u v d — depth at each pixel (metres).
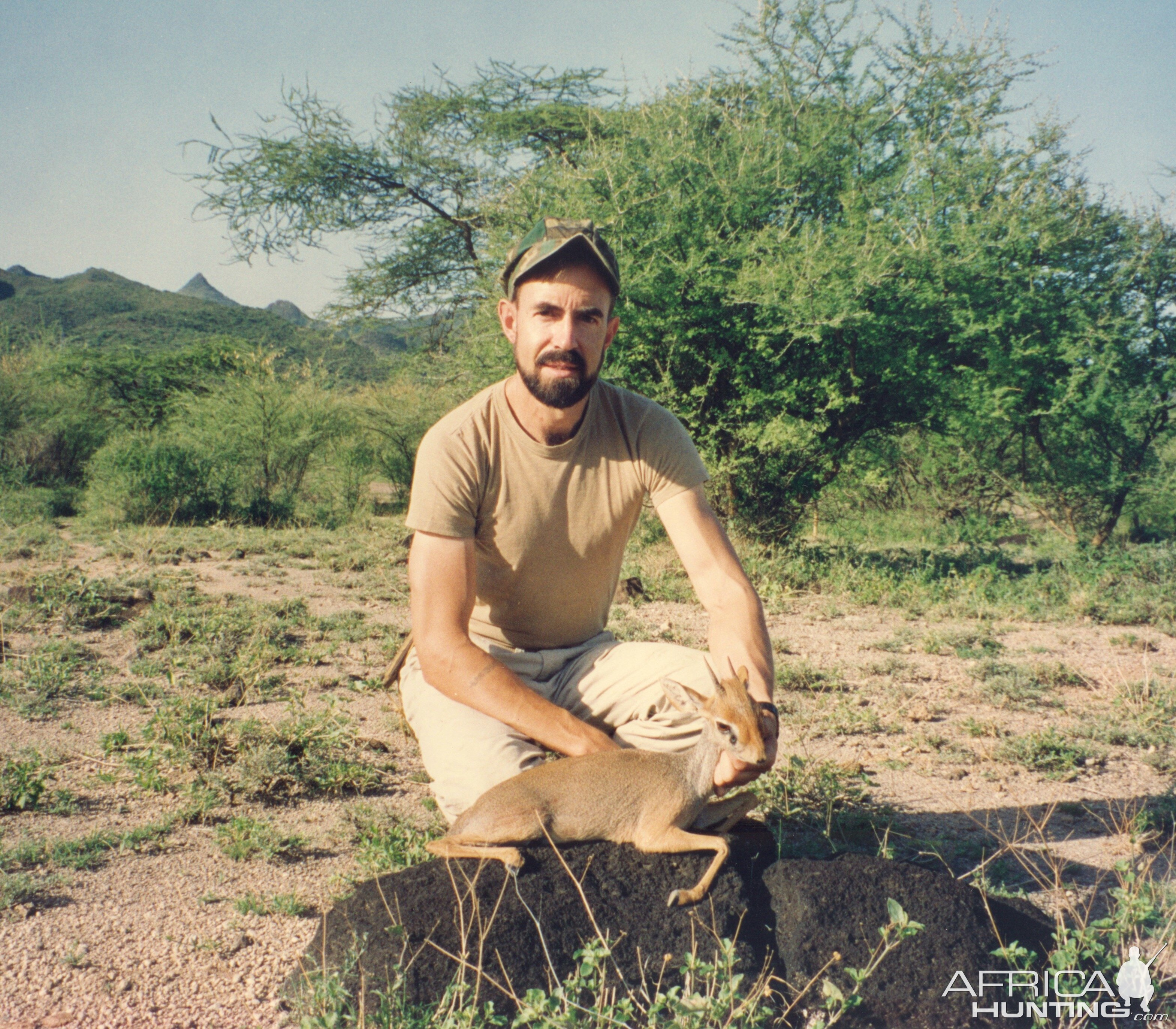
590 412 3.64
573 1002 2.71
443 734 3.55
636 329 12.79
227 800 4.86
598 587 3.87
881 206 13.87
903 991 2.91
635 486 3.72
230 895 3.83
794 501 14.08
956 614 10.07
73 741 5.67
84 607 8.59
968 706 6.69
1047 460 17.28
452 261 24.38
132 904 3.74
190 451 18.03
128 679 6.93
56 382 22.97
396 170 23.00
